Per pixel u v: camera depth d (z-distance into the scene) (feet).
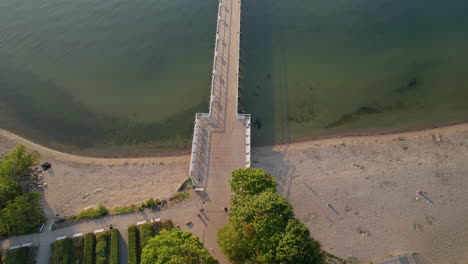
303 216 183.93
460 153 203.31
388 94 235.61
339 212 184.65
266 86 244.63
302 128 222.89
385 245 173.47
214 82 226.79
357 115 226.99
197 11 304.91
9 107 250.78
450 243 172.55
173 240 147.84
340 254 171.63
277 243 143.23
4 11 318.65
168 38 285.23
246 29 284.20
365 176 197.26
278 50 267.39
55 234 181.27
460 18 278.05
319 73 249.75
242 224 151.64
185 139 224.53
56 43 290.15
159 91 250.37
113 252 171.53
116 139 228.84
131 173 208.64
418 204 185.26
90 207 192.54
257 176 166.30
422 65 249.55
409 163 201.16
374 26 279.49
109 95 251.60
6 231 180.86
